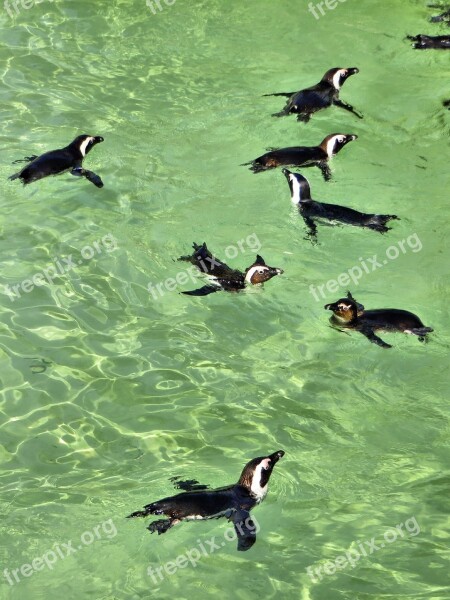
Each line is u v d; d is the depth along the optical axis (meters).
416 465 8.66
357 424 9.18
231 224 11.95
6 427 9.06
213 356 10.02
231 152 13.40
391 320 10.02
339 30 16.45
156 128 13.93
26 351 10.01
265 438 8.98
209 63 15.55
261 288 10.84
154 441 8.93
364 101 14.57
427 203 12.43
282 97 14.63
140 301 10.76
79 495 8.26
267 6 17.12
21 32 16.17
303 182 11.95
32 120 13.96
